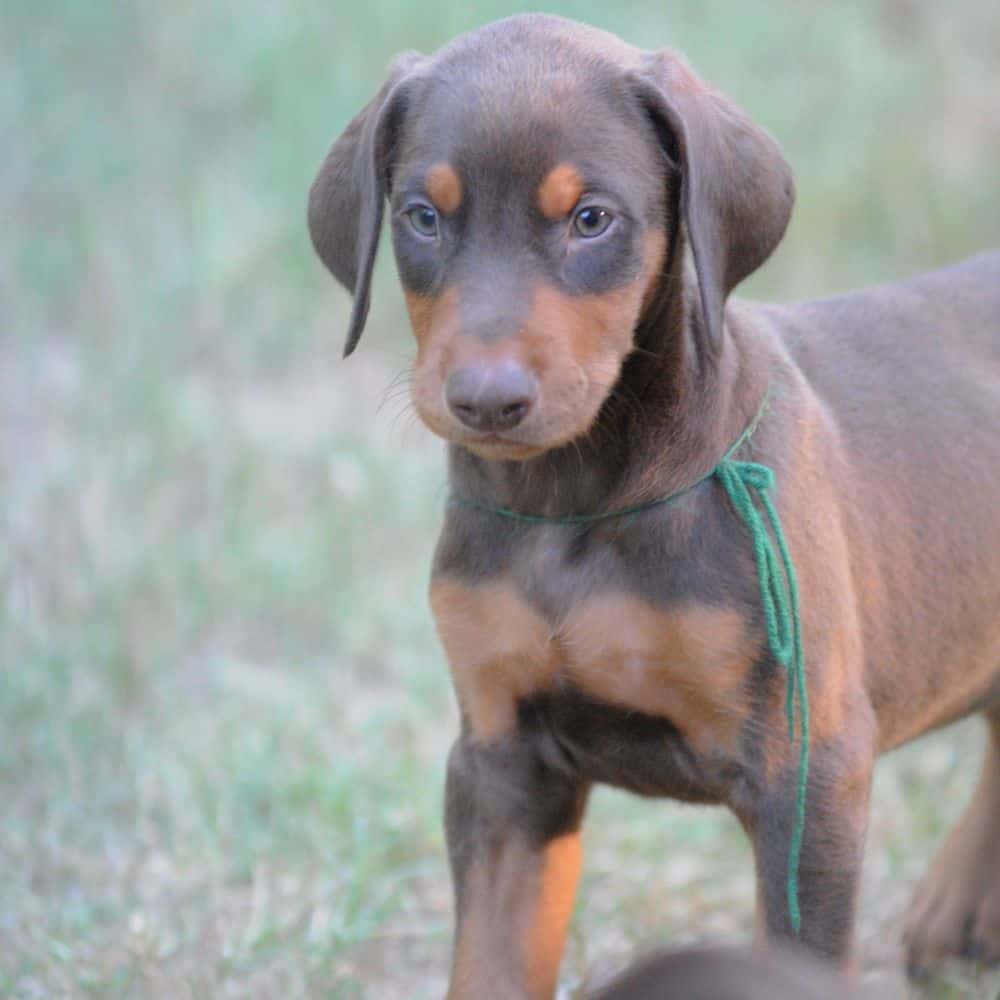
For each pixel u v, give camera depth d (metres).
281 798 10.19
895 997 5.25
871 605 7.43
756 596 6.87
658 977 3.89
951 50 21.88
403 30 19.80
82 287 16.48
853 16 22.02
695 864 10.10
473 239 6.66
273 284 16.56
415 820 10.15
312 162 17.91
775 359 7.33
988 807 9.01
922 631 7.65
